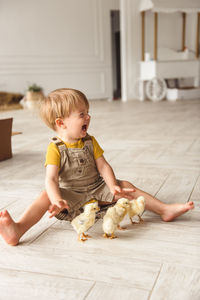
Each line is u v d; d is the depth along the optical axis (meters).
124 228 1.23
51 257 1.04
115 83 11.88
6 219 1.07
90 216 1.10
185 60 7.33
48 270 0.97
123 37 7.66
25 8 7.27
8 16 7.17
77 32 7.83
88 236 1.17
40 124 4.42
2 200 1.60
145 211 1.40
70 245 1.12
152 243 1.11
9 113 5.87
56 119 1.15
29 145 3.01
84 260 1.01
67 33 7.75
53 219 1.34
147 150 2.64
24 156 2.57
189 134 3.31
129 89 8.02
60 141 1.20
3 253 1.07
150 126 3.93
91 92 8.24
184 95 7.43
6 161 2.42
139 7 7.43
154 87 7.32
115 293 0.85
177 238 1.15
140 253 1.05
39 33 7.50
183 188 1.70
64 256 1.04
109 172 1.25
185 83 8.21
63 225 1.28
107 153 2.58
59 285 0.89
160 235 1.17
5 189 1.77
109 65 8.29
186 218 1.32
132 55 7.84
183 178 1.88
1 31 7.17
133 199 1.29
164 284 0.88
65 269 0.97
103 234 1.19
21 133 3.70
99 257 1.03
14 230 1.09
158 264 0.98
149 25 7.84
